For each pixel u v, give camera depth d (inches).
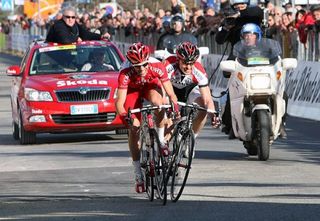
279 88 1061.8
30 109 1327.5
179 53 870.4
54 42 1437.0
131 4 4429.1
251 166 1023.0
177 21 1293.1
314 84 1619.1
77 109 1317.7
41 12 5251.0
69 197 847.7
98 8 3627.0
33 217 741.3
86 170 1038.4
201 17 2159.2
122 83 818.2
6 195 875.4
